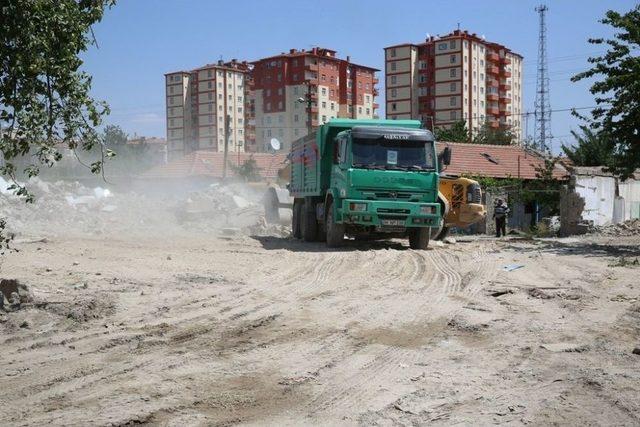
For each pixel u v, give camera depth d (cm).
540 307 971
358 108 11912
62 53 773
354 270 1372
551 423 500
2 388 593
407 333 810
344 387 593
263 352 715
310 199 2073
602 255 1691
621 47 1902
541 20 7838
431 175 1744
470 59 10975
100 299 984
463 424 500
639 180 3312
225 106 13025
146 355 702
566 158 5212
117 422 499
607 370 639
